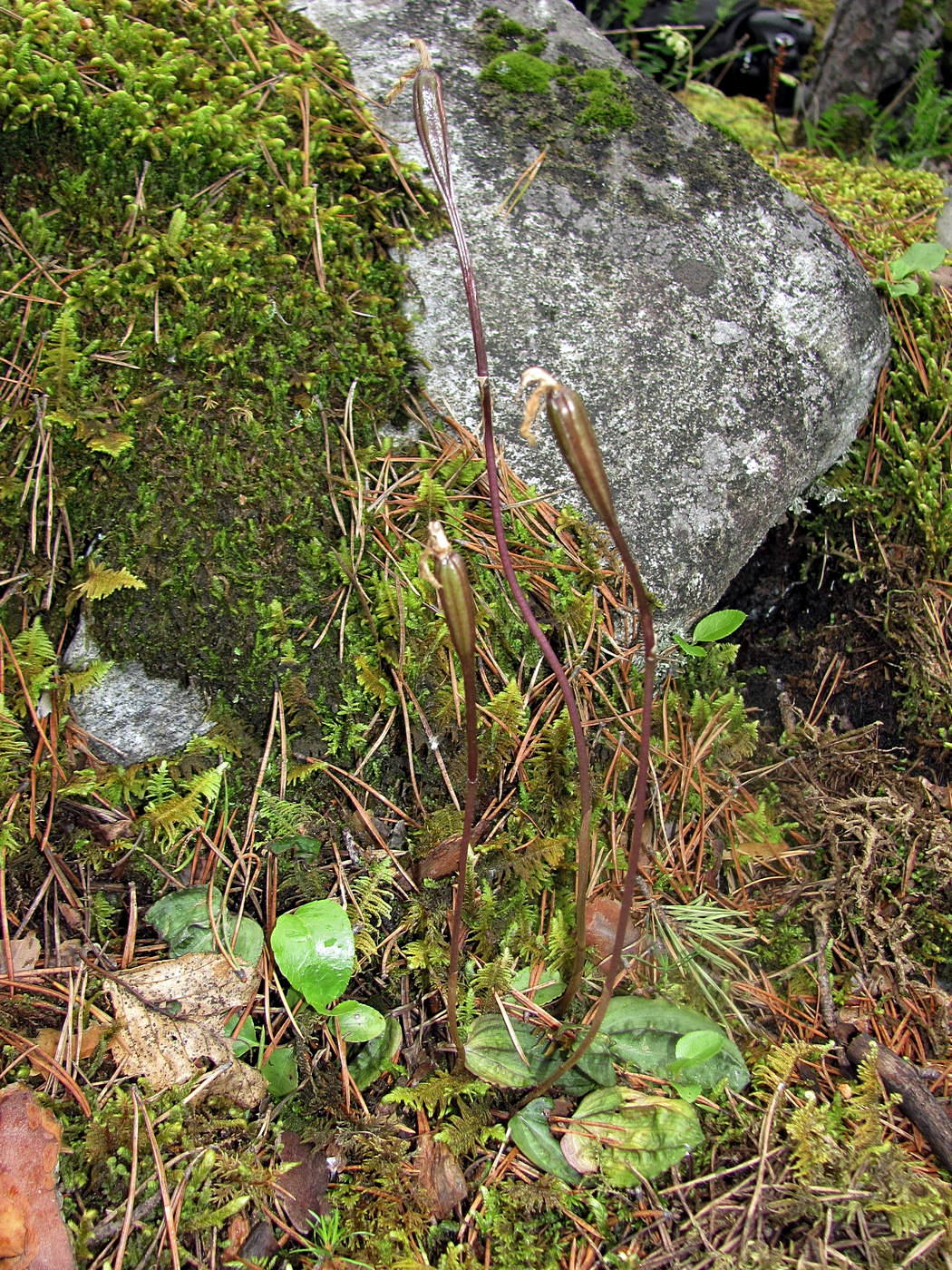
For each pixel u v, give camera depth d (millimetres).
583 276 332
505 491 311
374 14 357
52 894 267
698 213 348
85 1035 252
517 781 296
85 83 285
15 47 274
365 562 292
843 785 335
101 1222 234
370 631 290
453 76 350
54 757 269
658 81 552
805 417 342
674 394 328
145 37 297
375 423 307
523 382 196
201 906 270
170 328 284
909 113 495
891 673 347
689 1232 250
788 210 359
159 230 289
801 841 327
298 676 284
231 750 282
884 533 351
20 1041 248
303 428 295
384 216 322
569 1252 250
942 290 378
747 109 549
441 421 314
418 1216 251
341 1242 247
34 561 273
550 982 281
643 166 350
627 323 330
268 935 272
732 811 326
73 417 273
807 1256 247
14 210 281
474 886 286
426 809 291
